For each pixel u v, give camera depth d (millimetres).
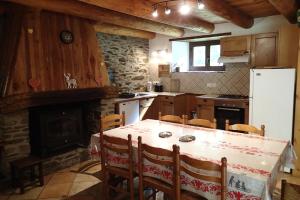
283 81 3656
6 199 2900
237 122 4621
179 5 3734
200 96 5191
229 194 1860
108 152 2617
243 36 4629
